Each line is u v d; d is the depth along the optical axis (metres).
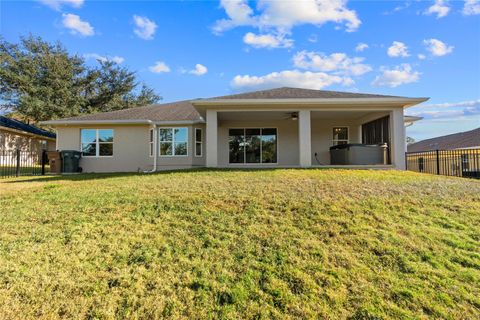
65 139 14.16
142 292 3.08
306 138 10.88
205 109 11.25
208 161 10.79
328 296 3.00
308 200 5.43
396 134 10.73
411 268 3.41
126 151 14.10
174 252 3.79
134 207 5.29
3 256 3.70
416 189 6.27
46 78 25.53
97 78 29.05
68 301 2.96
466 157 11.27
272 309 2.86
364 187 6.41
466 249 3.82
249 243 3.99
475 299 2.93
